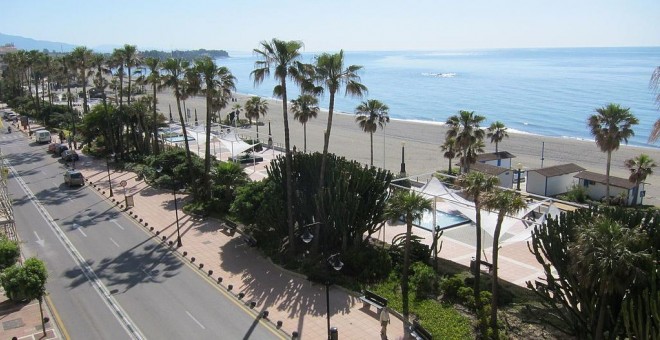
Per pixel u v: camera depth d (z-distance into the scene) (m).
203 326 29.19
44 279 28.42
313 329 28.59
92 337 28.06
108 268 37.72
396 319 29.48
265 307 31.33
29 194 58.25
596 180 59.03
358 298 32.25
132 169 68.19
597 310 23.73
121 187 61.03
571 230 25.53
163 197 56.62
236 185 50.97
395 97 192.00
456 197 40.94
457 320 28.55
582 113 135.75
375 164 78.62
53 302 32.31
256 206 42.22
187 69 53.94
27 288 27.41
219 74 54.16
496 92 193.00
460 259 38.69
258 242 41.59
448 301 30.97
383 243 39.84
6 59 131.38
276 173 42.41
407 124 121.75
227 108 153.62
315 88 38.53
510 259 38.34
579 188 59.19
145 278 35.88
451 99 179.38
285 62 38.38
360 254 35.62
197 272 36.81
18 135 97.81
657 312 20.12
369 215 37.75
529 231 36.56
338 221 37.03
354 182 37.75
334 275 34.94
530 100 165.75
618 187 57.53
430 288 32.38
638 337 20.88
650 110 132.62
